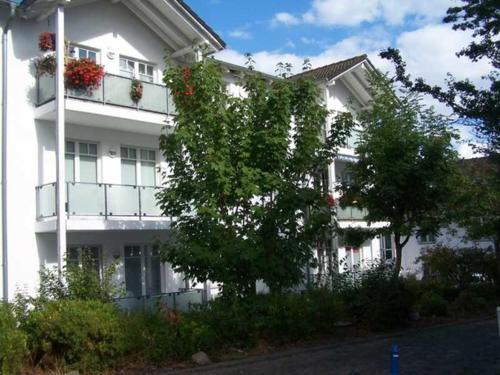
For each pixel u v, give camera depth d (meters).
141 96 17.48
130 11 18.91
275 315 12.92
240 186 12.52
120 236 18.03
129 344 10.46
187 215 12.90
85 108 16.14
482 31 10.30
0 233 15.34
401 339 14.18
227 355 11.72
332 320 14.03
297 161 13.56
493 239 21.97
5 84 15.47
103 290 12.01
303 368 10.87
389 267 16.64
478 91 10.06
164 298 16.06
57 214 15.12
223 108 12.90
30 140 16.11
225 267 12.23
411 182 16.02
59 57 15.48
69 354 9.92
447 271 20.94
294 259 13.17
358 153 17.20
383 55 11.14
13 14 15.45
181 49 19.72
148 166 19.16
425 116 17.30
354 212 25.19
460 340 13.77
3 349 9.08
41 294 11.62
